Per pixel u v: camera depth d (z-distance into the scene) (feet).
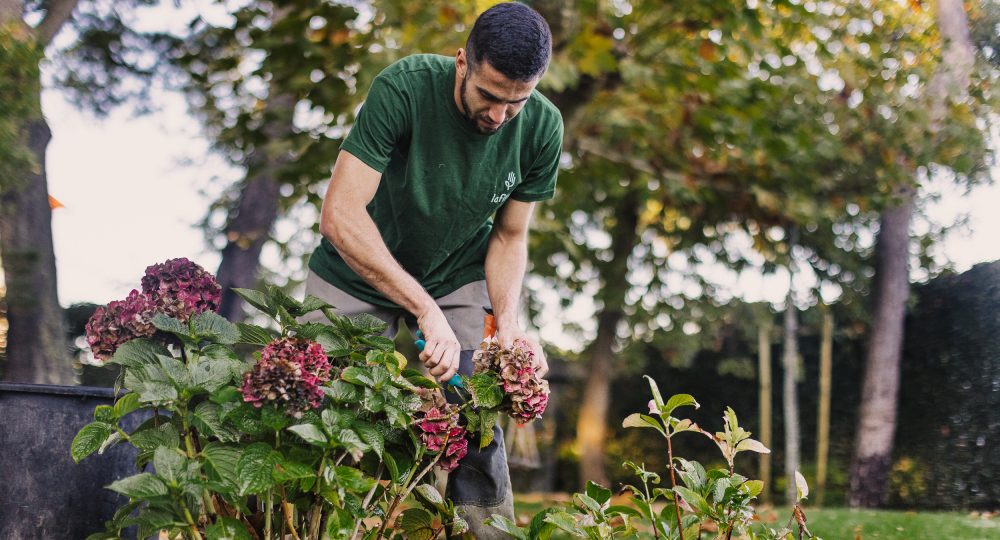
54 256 23.17
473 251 8.81
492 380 6.88
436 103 7.70
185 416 6.07
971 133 29.68
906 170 30.78
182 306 6.69
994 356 29.99
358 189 7.58
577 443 43.75
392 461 6.42
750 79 23.26
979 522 17.69
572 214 35.53
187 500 6.10
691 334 37.86
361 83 18.39
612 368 40.86
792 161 27.58
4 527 7.43
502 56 6.86
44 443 7.61
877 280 34.06
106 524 6.43
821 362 37.17
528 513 18.81
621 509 7.48
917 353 32.96
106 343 6.66
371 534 6.59
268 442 6.18
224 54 23.90
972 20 30.12
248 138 20.53
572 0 20.40
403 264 8.49
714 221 35.42
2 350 25.75
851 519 18.29
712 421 39.45
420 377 6.64
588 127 26.23
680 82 21.98
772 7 22.07
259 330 6.74
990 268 30.48
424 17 19.38
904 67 28.32
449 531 7.29
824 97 28.76
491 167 7.98
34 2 23.57
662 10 21.35
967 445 30.71
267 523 6.14
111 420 6.14
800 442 37.37
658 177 28.04
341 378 6.28
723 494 6.83
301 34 19.30
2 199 22.22
